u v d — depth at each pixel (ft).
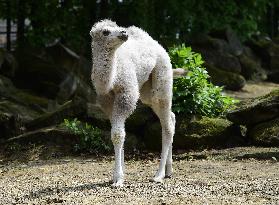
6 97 79.41
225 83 101.35
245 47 123.75
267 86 111.04
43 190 42.80
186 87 64.03
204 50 109.70
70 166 55.72
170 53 66.18
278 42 135.03
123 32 40.57
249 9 124.98
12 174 52.95
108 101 43.45
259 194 39.52
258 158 56.18
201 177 47.14
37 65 89.71
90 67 96.58
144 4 101.55
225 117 65.72
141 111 65.57
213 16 115.44
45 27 97.86
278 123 61.87
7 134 68.64
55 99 86.17
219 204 36.65
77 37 100.78
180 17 107.86
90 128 64.49
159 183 44.01
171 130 46.52
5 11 95.61
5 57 87.40
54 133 64.23
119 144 42.34
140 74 44.04
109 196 39.34
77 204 37.27
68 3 99.91
